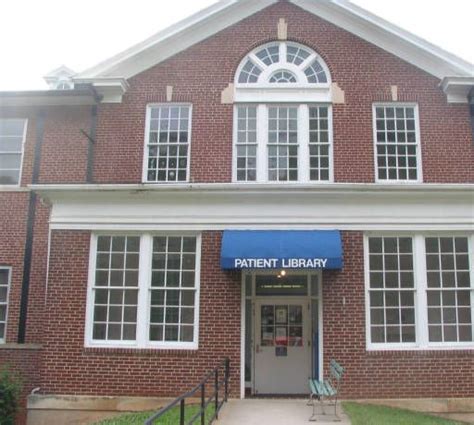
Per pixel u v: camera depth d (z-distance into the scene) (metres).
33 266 14.77
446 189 13.08
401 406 12.41
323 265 12.49
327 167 14.18
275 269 13.38
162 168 14.44
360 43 14.90
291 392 13.88
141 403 12.59
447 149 14.23
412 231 13.26
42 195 13.55
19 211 15.13
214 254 13.28
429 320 13.01
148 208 13.48
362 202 13.32
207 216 13.39
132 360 12.81
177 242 13.52
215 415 10.66
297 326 14.23
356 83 14.61
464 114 14.45
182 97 14.70
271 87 14.59
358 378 12.62
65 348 12.89
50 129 15.42
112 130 14.69
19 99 15.24
